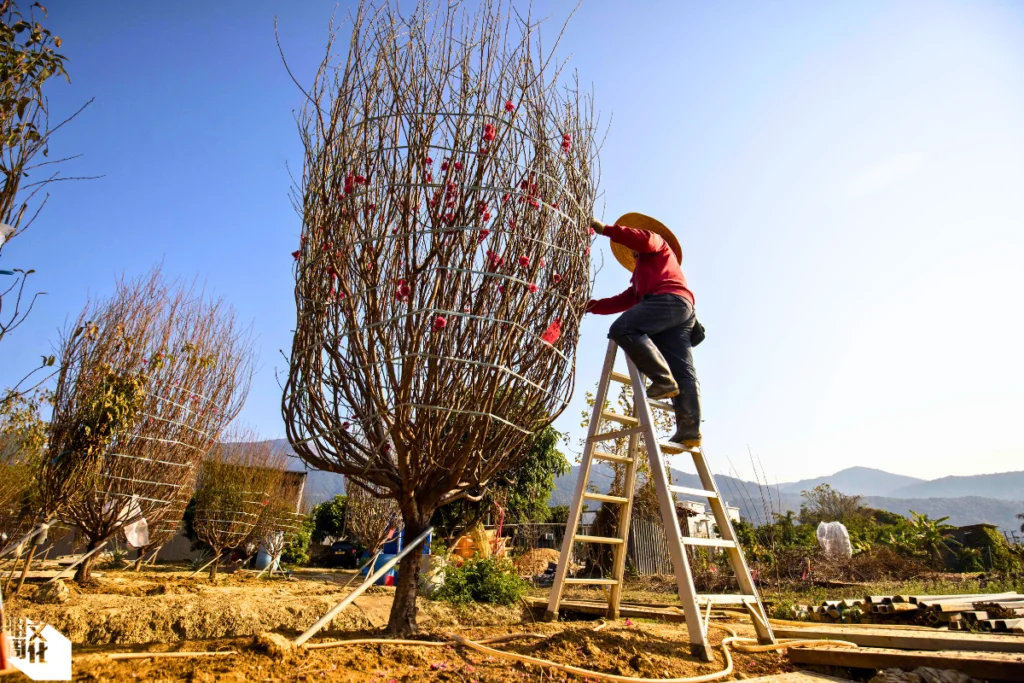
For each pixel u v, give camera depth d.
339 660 2.75
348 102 3.57
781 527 19.91
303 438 3.46
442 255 3.27
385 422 3.35
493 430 3.69
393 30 3.69
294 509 15.68
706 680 2.91
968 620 5.63
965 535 24.08
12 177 2.84
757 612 3.97
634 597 9.61
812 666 3.54
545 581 11.14
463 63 3.64
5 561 6.07
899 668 3.16
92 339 7.24
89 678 2.30
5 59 2.81
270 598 7.04
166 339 8.23
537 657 3.04
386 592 8.72
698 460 4.37
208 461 11.33
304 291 3.44
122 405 6.71
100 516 7.69
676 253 4.80
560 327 3.71
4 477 5.69
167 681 2.26
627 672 2.88
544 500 13.55
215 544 10.91
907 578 14.28
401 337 3.24
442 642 3.29
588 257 4.01
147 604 6.05
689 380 4.10
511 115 3.61
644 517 13.27
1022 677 2.81
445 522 12.23
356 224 3.33
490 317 3.27
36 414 6.11
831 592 11.45
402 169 3.41
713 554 14.62
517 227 3.52
